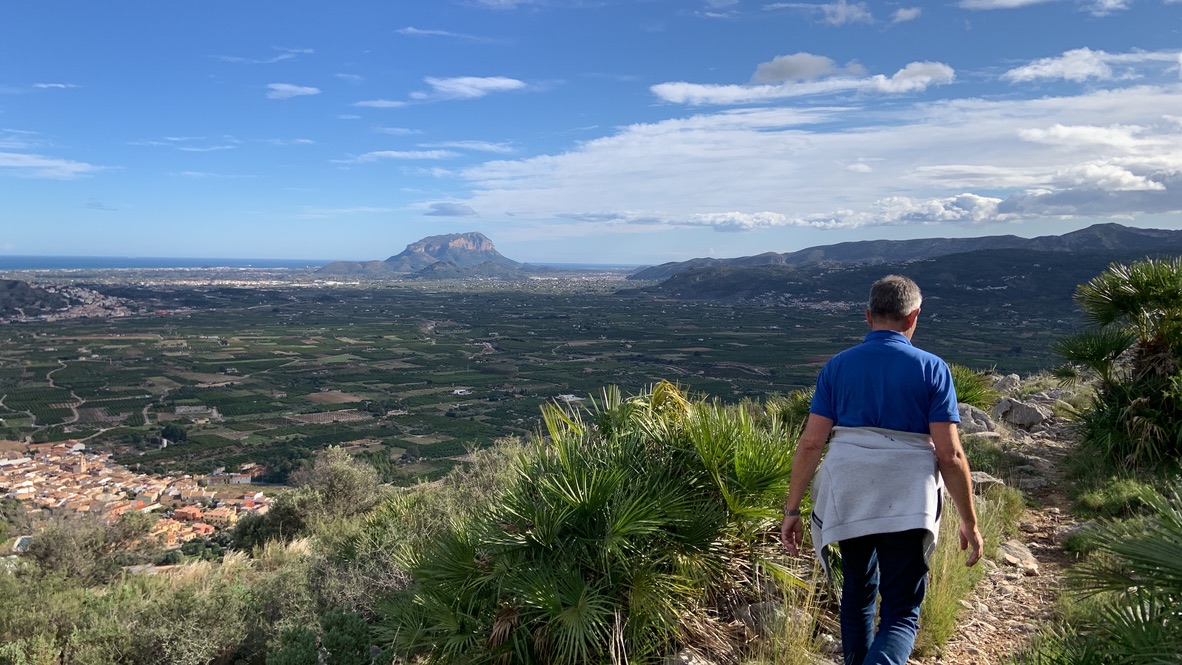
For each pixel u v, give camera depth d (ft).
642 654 9.73
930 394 7.92
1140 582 7.86
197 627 18.39
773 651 9.52
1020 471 21.67
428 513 22.65
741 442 11.40
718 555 10.90
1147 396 20.25
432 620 11.02
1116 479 18.53
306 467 49.37
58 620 19.90
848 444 8.10
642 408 12.55
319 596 19.08
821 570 11.22
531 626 10.12
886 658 7.34
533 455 11.78
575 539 10.32
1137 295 21.54
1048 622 10.61
